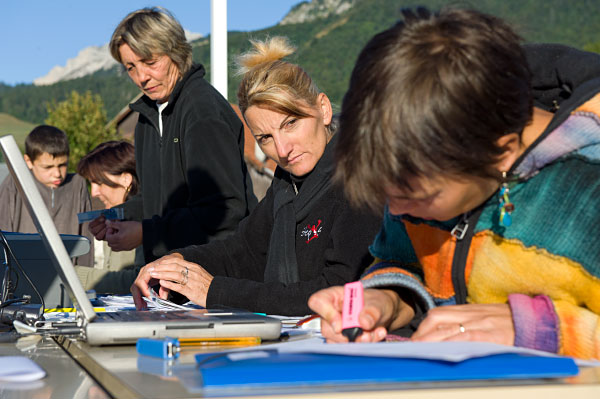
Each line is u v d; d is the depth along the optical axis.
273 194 2.22
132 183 3.94
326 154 1.99
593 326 0.93
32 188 1.04
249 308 1.70
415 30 0.91
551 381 0.71
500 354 0.77
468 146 0.88
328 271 1.70
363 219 1.69
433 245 1.20
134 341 1.07
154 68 2.83
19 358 0.88
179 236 2.59
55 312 1.78
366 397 0.63
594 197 0.97
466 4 0.97
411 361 0.73
